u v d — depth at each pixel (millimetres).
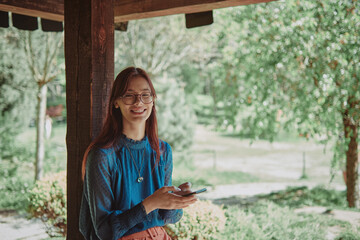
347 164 6836
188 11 3250
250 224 4773
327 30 5738
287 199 7465
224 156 14523
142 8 3320
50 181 4453
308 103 6270
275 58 6309
